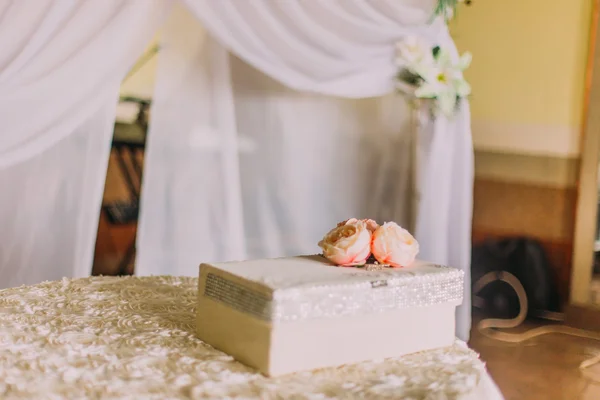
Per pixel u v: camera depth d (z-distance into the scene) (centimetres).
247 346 97
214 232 278
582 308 347
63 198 248
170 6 232
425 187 297
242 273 102
